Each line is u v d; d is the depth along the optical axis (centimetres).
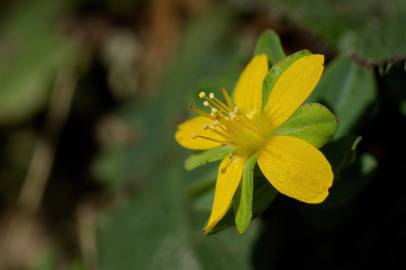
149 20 20
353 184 13
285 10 15
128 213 16
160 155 17
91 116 20
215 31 18
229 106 12
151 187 17
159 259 15
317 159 11
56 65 20
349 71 13
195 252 15
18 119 20
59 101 20
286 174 12
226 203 12
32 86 20
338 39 15
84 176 20
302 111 12
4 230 21
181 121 17
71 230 20
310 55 12
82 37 21
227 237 15
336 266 14
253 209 12
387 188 14
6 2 23
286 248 15
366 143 14
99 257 16
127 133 18
